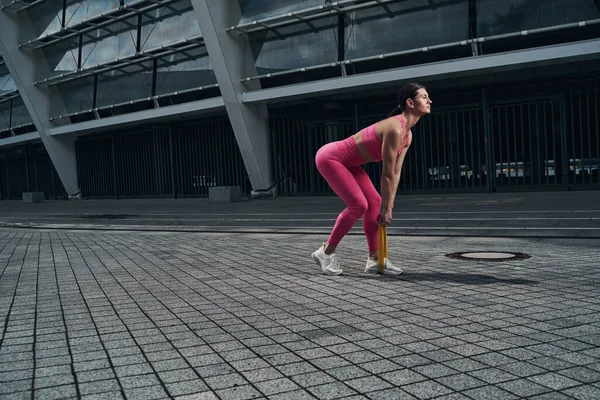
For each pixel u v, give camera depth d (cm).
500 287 417
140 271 582
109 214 1705
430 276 477
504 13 1463
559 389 219
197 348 295
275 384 237
